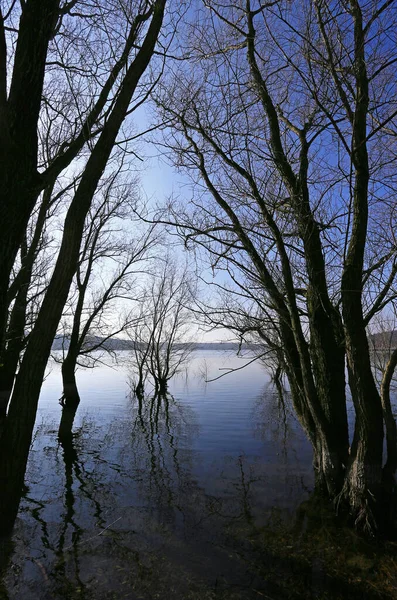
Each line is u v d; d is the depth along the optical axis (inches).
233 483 384.8
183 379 1643.7
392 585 212.5
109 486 386.3
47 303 119.0
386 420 281.6
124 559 246.8
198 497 350.9
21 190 115.8
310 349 334.3
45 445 559.2
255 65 305.3
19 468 113.3
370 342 414.6
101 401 1027.3
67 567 238.4
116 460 479.5
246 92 311.3
